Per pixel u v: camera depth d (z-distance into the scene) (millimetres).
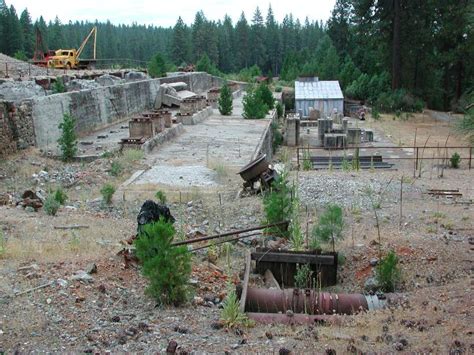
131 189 15164
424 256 9164
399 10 48250
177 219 12344
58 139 19531
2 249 8609
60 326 6027
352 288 8523
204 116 31922
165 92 35125
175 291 6902
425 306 6785
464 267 8688
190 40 95062
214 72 61688
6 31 77000
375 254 9336
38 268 7770
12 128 18781
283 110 43406
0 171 16844
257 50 109625
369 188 14641
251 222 12078
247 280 7570
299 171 18812
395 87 49750
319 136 31000
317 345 5594
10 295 6727
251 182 14633
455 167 20781
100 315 6414
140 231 8555
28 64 41938
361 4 50938
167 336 5871
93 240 9961
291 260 8852
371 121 41156
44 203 12852
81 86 29578
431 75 52719
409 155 25938
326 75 57969
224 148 21812
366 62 62094
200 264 8922
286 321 6414
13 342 5574
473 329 5863
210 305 7156
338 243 9930
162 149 21453
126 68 57031
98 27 146375
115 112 28250
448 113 47594
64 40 96688
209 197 14273
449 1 46875
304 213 12500
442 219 11789
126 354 5371
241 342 5672
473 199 14016
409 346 5484
